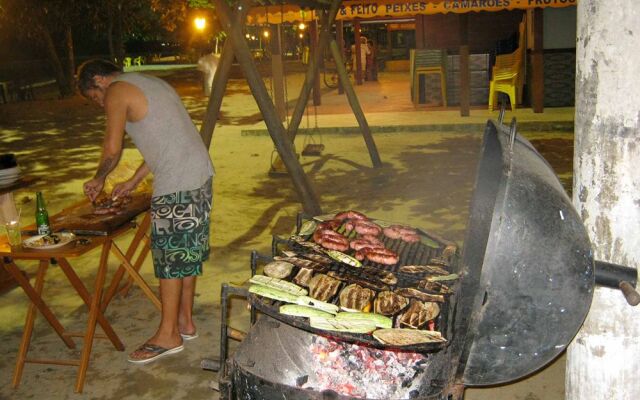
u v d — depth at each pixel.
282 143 6.04
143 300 5.09
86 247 3.72
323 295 2.81
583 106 2.43
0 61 30.23
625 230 2.39
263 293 2.72
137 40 46.31
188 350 4.24
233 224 6.95
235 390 2.94
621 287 2.30
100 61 3.96
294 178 6.11
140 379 3.92
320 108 15.62
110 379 3.93
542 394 3.67
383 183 8.55
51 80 29.09
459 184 8.30
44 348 4.36
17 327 4.71
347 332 2.47
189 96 20.94
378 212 7.20
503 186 2.24
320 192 8.23
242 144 11.92
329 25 7.93
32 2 21.05
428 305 2.78
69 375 4.00
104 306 4.73
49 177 9.72
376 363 3.03
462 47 12.82
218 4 5.84
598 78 2.35
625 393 2.55
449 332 2.68
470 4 12.16
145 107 3.77
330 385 2.98
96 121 16.27
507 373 2.42
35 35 22.20
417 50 14.66
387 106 15.44
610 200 2.39
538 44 12.84
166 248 3.92
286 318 2.58
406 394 2.94
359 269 3.04
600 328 2.53
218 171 9.63
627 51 2.27
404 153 10.47
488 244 2.25
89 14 23.72
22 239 3.94
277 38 13.01
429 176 8.81
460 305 2.47
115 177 4.95
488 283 2.27
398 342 2.43
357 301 2.76
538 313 2.30
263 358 3.08
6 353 4.30
